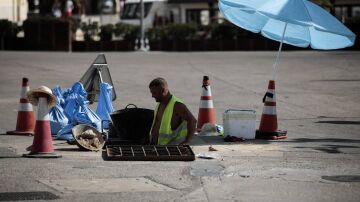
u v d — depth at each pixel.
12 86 28.27
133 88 27.58
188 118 14.85
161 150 14.22
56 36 57.16
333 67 36.34
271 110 16.72
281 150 15.14
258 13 16.42
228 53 51.09
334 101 24.11
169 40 57.88
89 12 74.19
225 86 28.47
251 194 11.18
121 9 77.31
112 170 12.87
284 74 33.16
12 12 62.03
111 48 58.06
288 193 11.24
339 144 16.03
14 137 16.89
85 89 18.22
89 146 14.97
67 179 12.13
